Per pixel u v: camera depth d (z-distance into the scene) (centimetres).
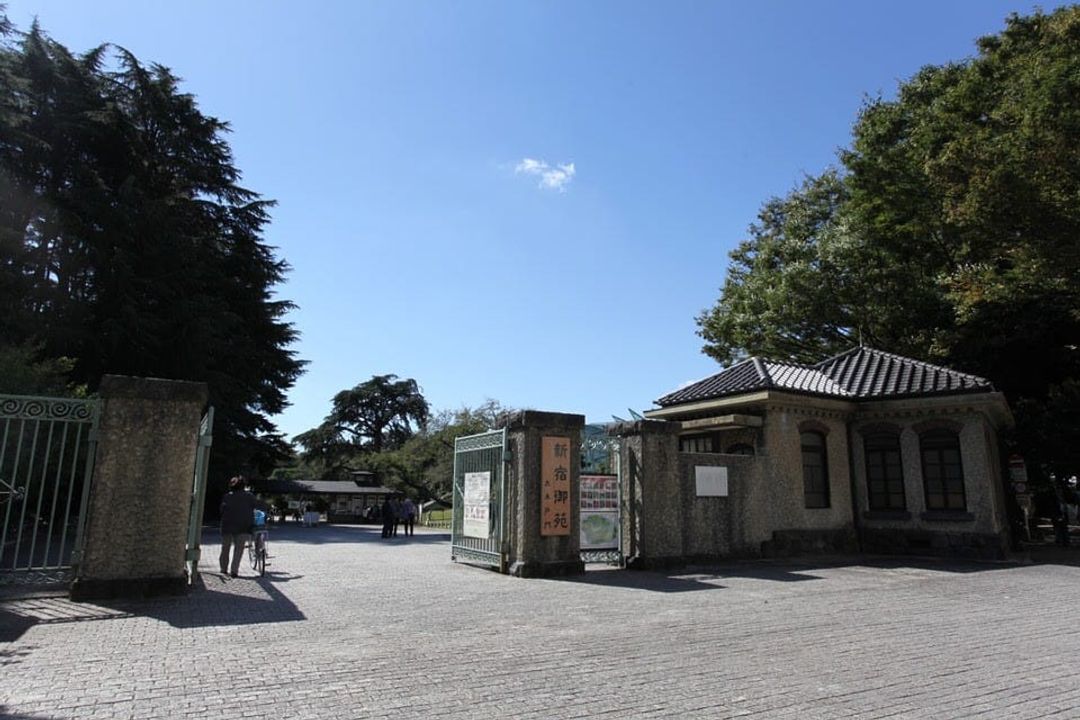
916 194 2478
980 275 2217
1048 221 1827
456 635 757
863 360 2244
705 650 703
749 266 3706
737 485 1673
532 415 1326
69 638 702
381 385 8338
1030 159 1789
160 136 3578
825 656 686
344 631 766
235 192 3909
